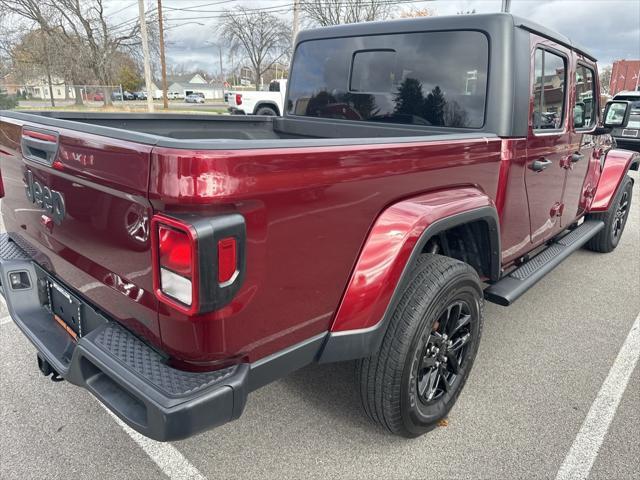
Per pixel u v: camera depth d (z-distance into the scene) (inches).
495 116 109.4
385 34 128.0
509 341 143.2
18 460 92.7
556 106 135.3
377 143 77.0
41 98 1465.3
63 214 79.7
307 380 121.2
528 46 114.3
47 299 97.0
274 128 162.1
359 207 76.4
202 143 57.0
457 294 94.7
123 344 70.2
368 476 91.3
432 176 89.7
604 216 208.7
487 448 98.9
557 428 105.2
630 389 120.3
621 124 175.3
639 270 208.1
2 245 106.4
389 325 87.4
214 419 63.3
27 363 125.0
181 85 4146.2
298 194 65.8
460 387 106.3
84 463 92.7
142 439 99.6
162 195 56.5
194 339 62.0
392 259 80.6
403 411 91.6
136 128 132.2
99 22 1492.4
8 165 96.6
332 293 77.0
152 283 62.7
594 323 156.5
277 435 101.7
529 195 126.0
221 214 58.1
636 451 98.8
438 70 118.7
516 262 134.2
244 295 63.3
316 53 146.2
